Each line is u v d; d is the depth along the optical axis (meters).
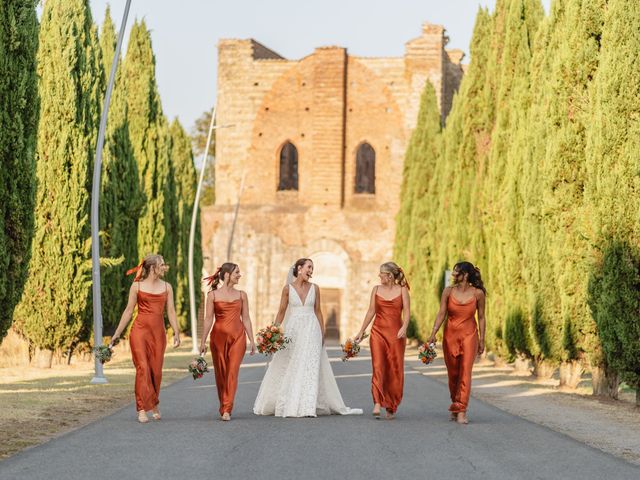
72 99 28.27
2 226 15.30
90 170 29.19
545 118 24.00
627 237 18.45
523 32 30.91
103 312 32.94
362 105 66.94
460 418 14.59
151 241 42.94
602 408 18.48
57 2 28.23
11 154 15.52
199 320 66.62
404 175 58.25
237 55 67.88
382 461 10.71
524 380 27.25
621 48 18.66
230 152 68.00
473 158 37.47
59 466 10.20
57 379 24.56
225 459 10.75
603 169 18.86
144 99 42.47
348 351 15.50
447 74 68.06
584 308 21.86
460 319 14.89
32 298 28.28
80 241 28.66
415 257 53.50
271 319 66.56
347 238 66.19
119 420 14.69
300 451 11.39
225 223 67.06
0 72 15.23
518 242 28.53
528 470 10.32
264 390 15.66
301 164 67.19
